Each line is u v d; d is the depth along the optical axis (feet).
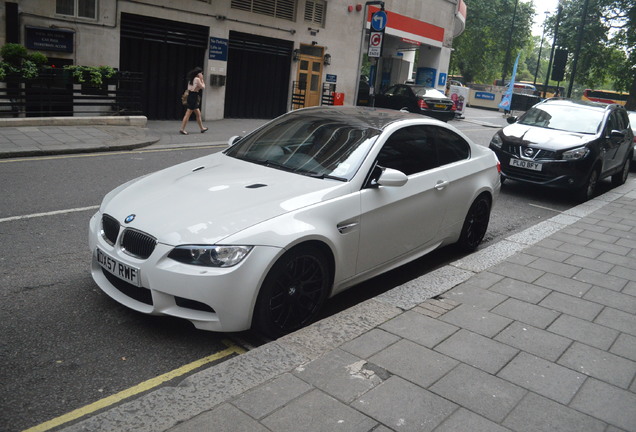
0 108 41.42
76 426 8.38
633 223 24.66
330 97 68.08
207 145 40.32
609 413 9.53
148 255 11.57
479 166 18.78
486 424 8.91
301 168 14.53
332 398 9.30
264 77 61.26
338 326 12.16
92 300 13.82
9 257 16.20
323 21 65.62
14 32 41.06
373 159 14.42
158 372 10.90
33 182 25.23
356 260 13.82
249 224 11.58
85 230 19.21
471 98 159.53
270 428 8.40
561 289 15.48
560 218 25.00
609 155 33.04
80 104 42.88
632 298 15.17
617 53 119.85
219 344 12.16
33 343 11.60
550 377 10.59
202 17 52.49
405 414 9.00
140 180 14.93
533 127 33.04
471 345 11.63
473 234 19.36
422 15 83.87
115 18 46.34
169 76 52.03
